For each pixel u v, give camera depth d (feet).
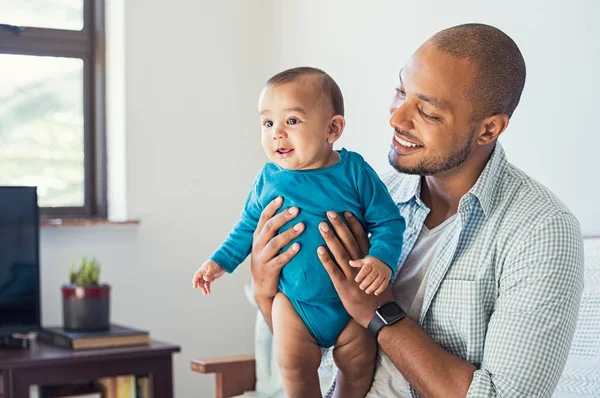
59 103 12.12
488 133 5.35
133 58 11.85
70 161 12.22
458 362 4.99
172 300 12.16
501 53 5.26
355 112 10.75
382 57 10.19
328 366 5.94
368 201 5.36
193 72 12.25
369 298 5.19
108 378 9.89
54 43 12.02
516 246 5.07
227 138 12.50
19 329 10.19
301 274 5.27
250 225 5.72
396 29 9.94
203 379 12.38
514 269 5.04
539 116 8.19
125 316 11.87
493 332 5.01
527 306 4.93
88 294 10.30
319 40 11.50
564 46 7.87
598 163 7.52
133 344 10.11
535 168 8.26
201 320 12.35
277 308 5.44
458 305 5.22
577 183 7.76
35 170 12.02
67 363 9.50
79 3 12.19
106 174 12.30
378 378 5.49
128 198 11.84
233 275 12.54
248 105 12.63
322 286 5.27
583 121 7.68
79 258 11.61
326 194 5.32
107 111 12.26
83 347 9.84
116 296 11.81
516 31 8.41
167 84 12.08
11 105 11.85
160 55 12.03
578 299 5.07
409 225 5.72
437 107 5.16
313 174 5.39
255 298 5.60
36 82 11.97
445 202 5.62
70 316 10.34
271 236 5.40
